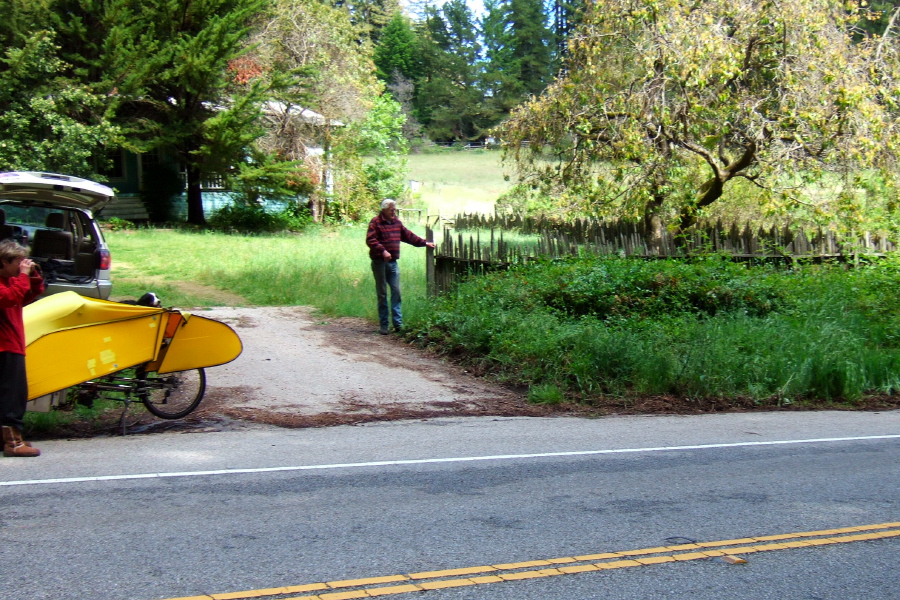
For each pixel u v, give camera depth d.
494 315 10.65
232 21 26.34
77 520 4.88
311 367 9.77
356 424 7.74
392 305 11.86
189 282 15.87
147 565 4.23
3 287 6.07
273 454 6.56
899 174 15.87
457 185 53.03
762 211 18.84
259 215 29.09
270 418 7.75
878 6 21.44
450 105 85.12
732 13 15.63
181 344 7.39
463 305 11.25
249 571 4.20
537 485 5.86
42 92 23.12
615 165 17.11
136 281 15.59
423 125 83.88
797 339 10.16
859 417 8.77
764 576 4.34
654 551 4.64
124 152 27.83
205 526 4.84
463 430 7.61
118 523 4.85
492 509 5.30
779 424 8.26
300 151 29.28
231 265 17.89
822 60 15.13
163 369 7.39
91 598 3.83
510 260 12.12
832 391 9.66
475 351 10.38
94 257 10.20
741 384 9.50
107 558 4.31
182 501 5.30
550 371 9.41
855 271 13.12
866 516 5.35
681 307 10.95
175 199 29.69
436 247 12.76
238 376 9.19
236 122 26.20
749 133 15.75
